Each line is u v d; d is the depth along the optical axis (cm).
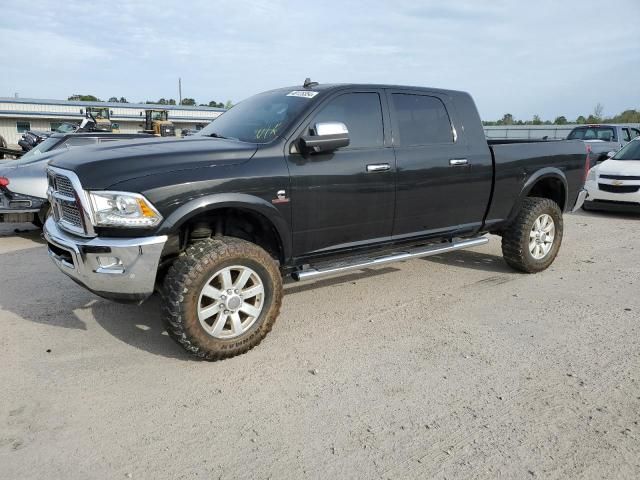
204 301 373
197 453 273
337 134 397
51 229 390
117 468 261
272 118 430
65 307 481
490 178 528
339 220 430
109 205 335
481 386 340
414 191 471
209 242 366
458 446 278
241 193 369
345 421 301
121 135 988
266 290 387
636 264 640
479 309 481
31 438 285
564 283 559
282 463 265
